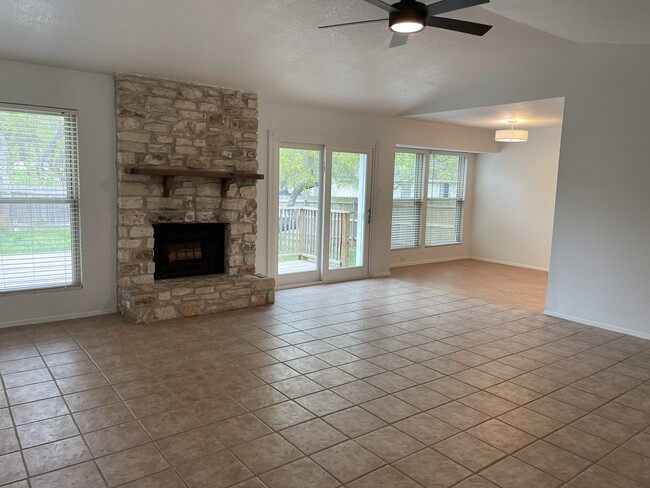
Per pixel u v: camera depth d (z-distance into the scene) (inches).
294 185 248.1
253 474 91.7
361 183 276.4
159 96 189.9
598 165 190.9
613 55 183.2
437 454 100.4
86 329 174.1
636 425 115.0
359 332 180.9
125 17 145.9
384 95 238.5
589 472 95.4
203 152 203.3
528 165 335.6
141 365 142.8
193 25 155.0
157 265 203.6
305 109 242.8
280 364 146.9
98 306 191.0
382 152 279.7
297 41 174.4
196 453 98.3
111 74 182.7
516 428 112.3
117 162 186.2
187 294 192.9
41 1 133.2
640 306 183.3
